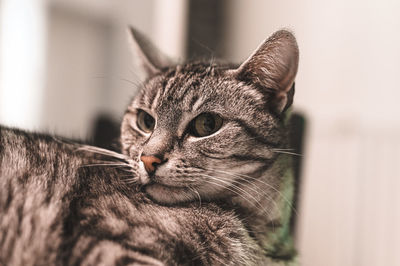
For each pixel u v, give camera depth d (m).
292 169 0.41
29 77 0.78
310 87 0.70
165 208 0.36
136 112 0.40
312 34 0.70
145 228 0.34
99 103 0.84
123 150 0.40
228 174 0.37
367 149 0.62
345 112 0.65
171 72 0.41
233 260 0.36
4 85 0.77
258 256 0.38
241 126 0.37
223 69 0.40
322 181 0.67
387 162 0.60
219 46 0.76
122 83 0.83
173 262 0.34
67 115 0.82
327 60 0.68
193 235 0.36
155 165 0.36
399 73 0.60
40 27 0.78
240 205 0.38
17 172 0.35
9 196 0.34
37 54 0.79
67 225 0.34
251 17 0.78
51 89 0.80
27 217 0.34
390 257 0.60
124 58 0.83
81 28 0.82
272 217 0.39
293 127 0.43
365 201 0.62
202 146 0.36
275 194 0.39
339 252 0.65
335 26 0.67
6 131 0.39
